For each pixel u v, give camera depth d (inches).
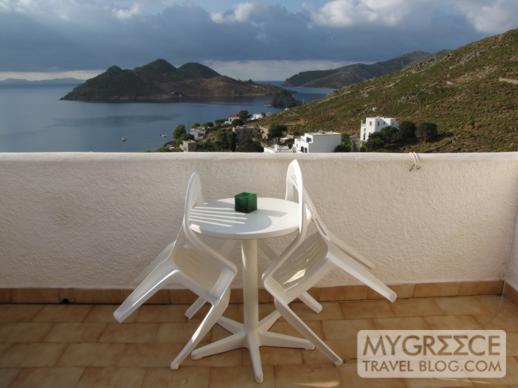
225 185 99.7
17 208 99.9
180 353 78.2
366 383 76.0
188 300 106.2
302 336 91.4
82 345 88.2
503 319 98.3
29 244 102.3
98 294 105.3
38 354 85.0
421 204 102.1
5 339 90.3
